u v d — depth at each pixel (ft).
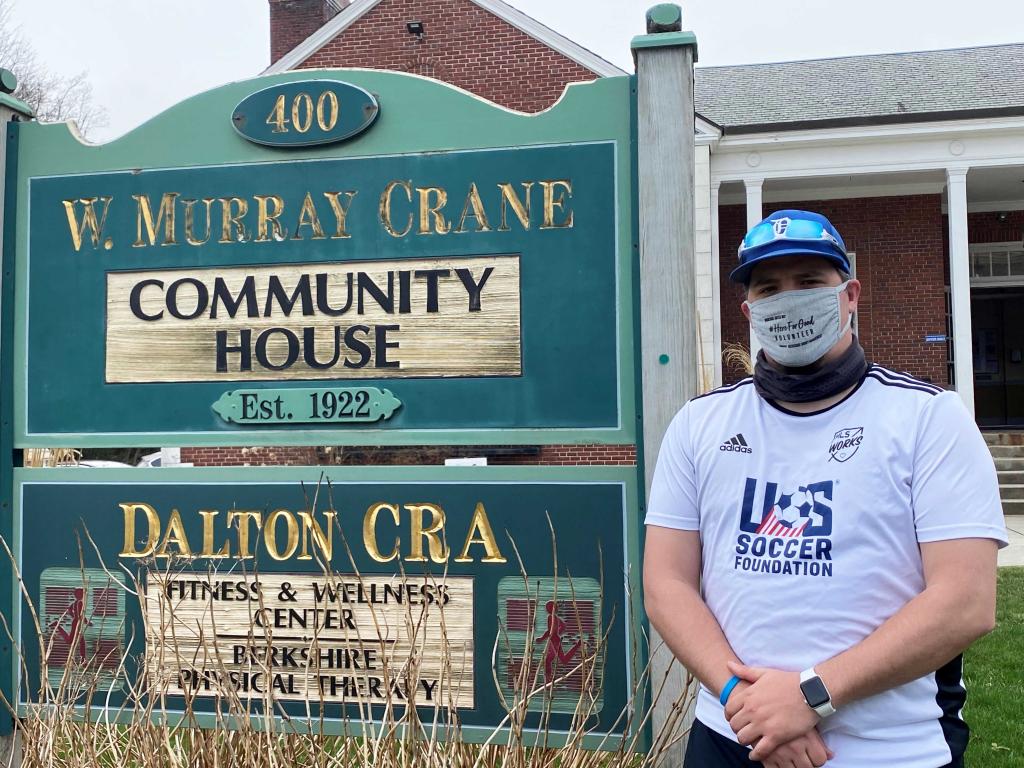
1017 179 48.55
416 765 9.01
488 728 9.34
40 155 10.66
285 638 9.78
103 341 10.37
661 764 8.95
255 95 10.18
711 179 46.68
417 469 9.67
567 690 9.24
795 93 54.34
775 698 5.48
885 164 45.62
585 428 9.40
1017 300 55.67
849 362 6.01
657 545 6.59
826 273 6.20
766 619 5.85
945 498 5.54
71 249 10.52
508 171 9.73
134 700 9.74
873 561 5.65
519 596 9.44
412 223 9.87
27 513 10.39
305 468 9.89
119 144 10.50
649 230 9.33
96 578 10.24
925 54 59.98
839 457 5.83
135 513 10.20
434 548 9.59
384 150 9.98
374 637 9.62
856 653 5.42
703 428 6.53
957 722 5.86
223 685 9.61
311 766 9.26
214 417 10.09
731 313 51.60
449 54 49.37
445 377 9.69
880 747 5.56
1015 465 43.78
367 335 9.86
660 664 9.02
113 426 10.27
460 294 9.73
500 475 9.54
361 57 50.26
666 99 9.39
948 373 50.75
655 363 9.24
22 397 10.46
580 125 9.63
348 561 9.72
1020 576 24.72
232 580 9.93
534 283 9.61
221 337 10.14
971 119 44.14
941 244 49.49
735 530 6.12
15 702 10.08
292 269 10.06
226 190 10.26
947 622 5.30
